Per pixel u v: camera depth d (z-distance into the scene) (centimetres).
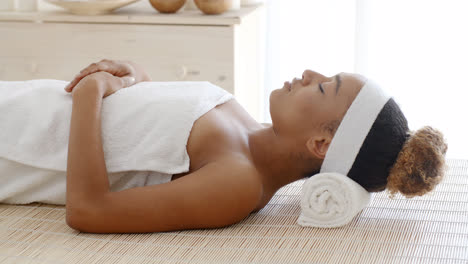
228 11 239
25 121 139
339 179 128
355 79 129
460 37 253
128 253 119
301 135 132
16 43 245
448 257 117
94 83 134
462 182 157
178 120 134
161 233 129
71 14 239
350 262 116
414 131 129
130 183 139
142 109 137
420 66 258
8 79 251
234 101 152
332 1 258
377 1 253
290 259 117
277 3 257
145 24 232
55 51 243
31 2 255
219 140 133
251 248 122
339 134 128
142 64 237
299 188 158
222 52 229
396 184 126
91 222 126
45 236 127
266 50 263
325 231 130
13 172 142
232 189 127
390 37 256
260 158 138
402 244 123
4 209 142
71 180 127
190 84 149
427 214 139
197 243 124
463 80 256
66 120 138
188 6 253
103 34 237
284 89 136
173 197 125
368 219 136
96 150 129
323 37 262
